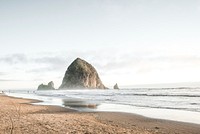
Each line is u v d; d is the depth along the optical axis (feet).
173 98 152.46
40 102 130.41
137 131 39.32
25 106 90.17
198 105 101.35
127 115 65.77
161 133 38.93
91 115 64.85
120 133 36.35
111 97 186.60
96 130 37.86
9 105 86.63
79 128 38.96
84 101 139.13
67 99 165.58
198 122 52.49
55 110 81.00
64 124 42.57
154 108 89.51
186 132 40.52
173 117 62.03
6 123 40.32
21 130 34.94
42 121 44.70
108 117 61.05
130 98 164.25
